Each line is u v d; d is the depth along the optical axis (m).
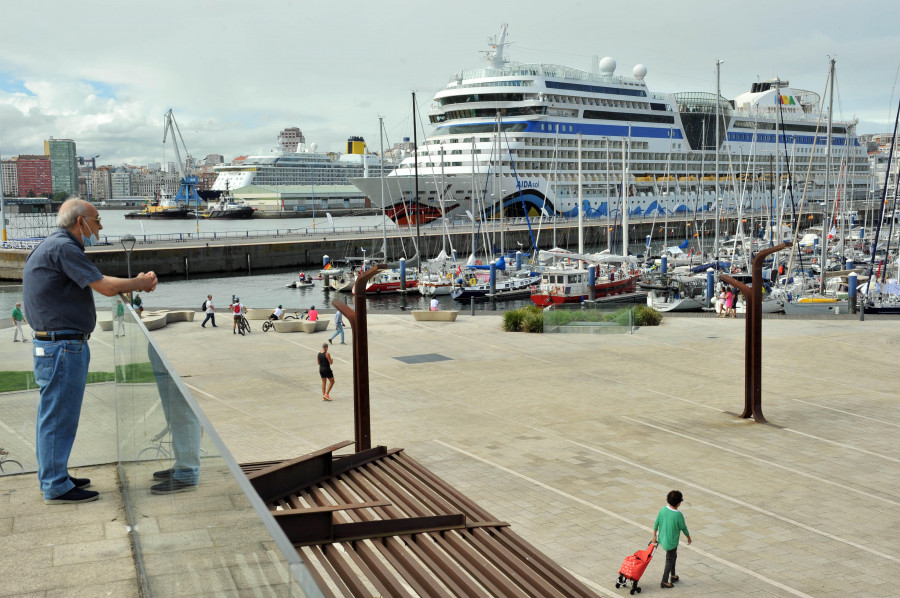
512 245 109.06
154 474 4.31
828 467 17.56
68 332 5.78
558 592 6.67
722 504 15.20
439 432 20.23
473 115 109.44
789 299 53.72
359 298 15.06
